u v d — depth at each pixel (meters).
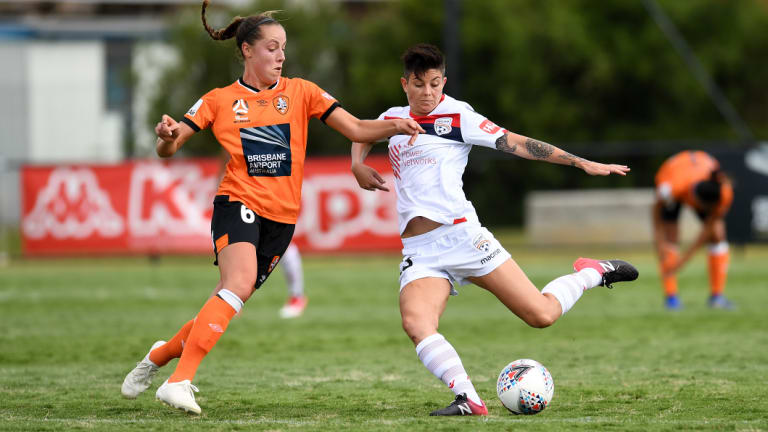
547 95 98.50
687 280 47.22
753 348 26.95
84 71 89.62
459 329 31.84
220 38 18.25
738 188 55.28
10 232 60.41
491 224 79.56
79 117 83.56
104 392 20.48
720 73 101.25
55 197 54.00
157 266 56.69
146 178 53.78
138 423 16.70
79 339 30.03
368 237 53.28
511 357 25.77
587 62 98.81
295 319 34.97
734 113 97.19
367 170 18.58
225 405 18.84
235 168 17.38
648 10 100.19
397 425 16.23
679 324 32.50
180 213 53.66
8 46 88.25
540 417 16.97
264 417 17.41
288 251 36.06
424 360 16.91
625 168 17.11
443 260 17.23
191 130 17.28
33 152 82.69
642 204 65.50
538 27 99.44
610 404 18.47
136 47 91.94
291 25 96.00
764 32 102.06
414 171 17.56
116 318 35.19
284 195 17.48
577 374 22.61
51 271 53.62
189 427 16.28
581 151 62.69
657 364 24.17
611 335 30.08
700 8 101.12
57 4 113.75
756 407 18.06
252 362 25.33
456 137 17.50
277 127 17.39
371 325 33.22
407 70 17.39
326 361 25.45
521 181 80.44
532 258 58.59
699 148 56.22
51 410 18.28
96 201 53.72
